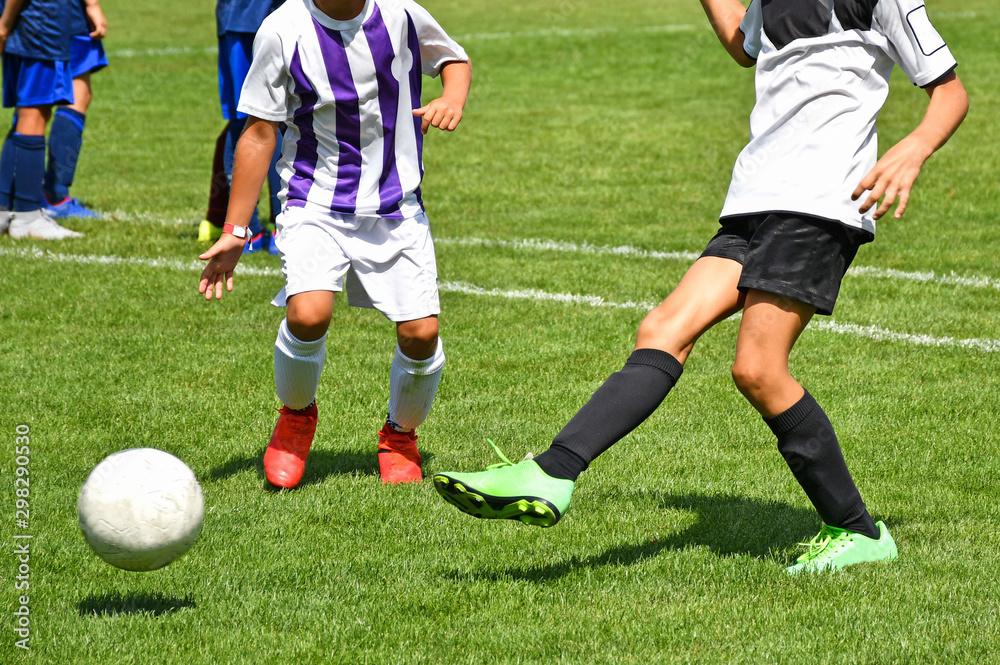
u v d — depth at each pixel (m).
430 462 13.77
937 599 9.73
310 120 12.10
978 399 16.14
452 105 12.07
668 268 24.53
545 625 9.28
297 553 10.90
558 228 28.78
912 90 51.38
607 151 40.25
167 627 9.21
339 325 20.05
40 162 26.77
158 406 15.66
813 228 9.72
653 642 8.96
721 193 33.25
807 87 9.98
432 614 9.54
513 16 88.06
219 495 12.48
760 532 11.57
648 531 11.54
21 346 18.41
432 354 12.70
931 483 12.98
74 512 11.88
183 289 22.31
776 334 9.95
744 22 10.88
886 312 21.00
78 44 28.59
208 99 54.69
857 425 15.06
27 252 25.11
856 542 10.57
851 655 8.67
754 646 8.85
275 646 8.92
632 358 10.09
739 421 15.23
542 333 19.58
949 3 82.62
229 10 23.98
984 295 22.30
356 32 11.84
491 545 11.12
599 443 9.63
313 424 13.07
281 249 12.41
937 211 30.34
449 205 31.69
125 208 30.92
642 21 82.31
